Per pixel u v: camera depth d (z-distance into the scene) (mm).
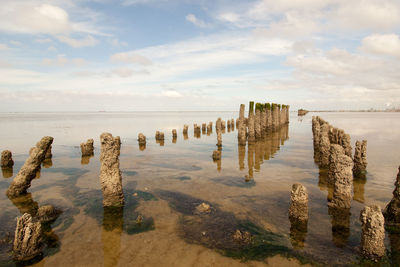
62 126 57375
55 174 15703
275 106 41156
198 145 27516
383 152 21469
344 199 9898
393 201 8883
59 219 9461
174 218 9445
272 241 7793
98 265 6770
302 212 9055
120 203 10484
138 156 21250
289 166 17172
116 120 91875
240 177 14586
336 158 10078
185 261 6883
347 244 7578
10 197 11805
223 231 8438
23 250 7055
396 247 7430
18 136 36062
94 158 20781
